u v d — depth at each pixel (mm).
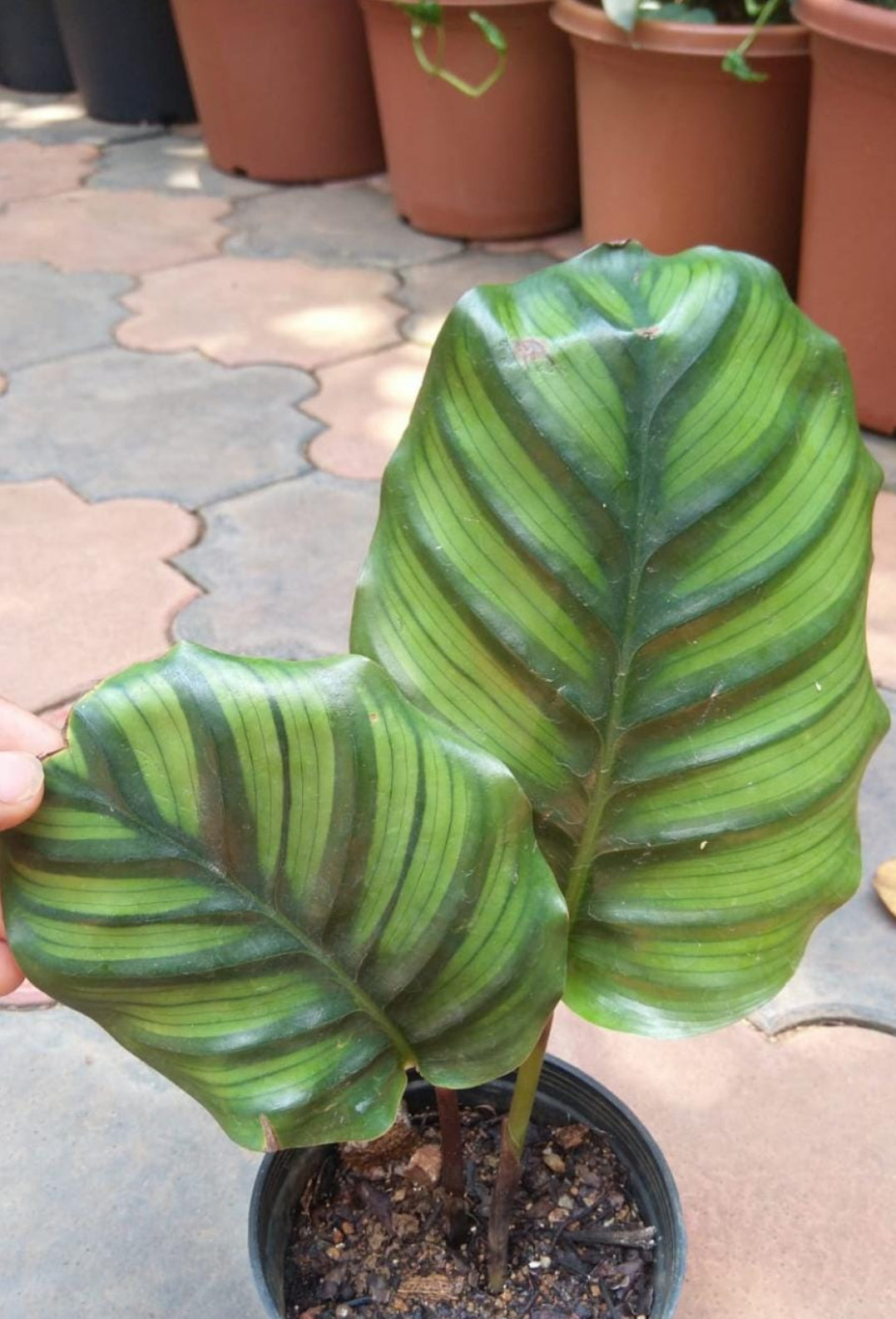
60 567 964
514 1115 526
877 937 730
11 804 369
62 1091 688
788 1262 620
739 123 1094
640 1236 556
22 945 396
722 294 404
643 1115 667
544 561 417
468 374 416
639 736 439
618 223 1197
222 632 906
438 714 451
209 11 1509
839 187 996
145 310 1292
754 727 438
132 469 1063
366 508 1013
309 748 394
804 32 1050
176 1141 669
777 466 409
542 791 452
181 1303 621
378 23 1319
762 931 470
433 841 414
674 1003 479
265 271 1365
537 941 430
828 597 429
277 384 1163
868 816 785
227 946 412
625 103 1130
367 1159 568
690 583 417
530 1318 549
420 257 1387
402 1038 457
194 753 386
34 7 2008
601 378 403
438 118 1340
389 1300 556
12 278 1365
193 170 1691
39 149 1798
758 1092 673
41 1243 639
